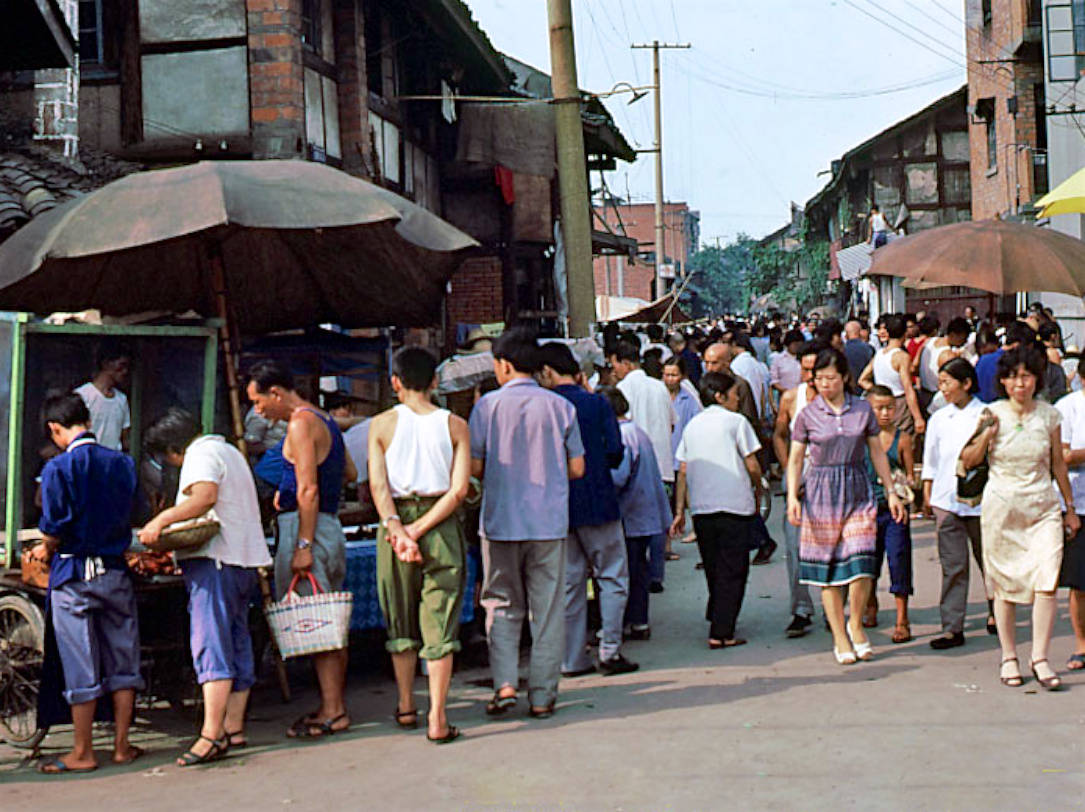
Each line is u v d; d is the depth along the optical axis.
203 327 7.30
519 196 22.12
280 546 6.56
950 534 7.82
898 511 7.67
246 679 6.23
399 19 18.72
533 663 6.61
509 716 6.67
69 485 5.95
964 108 43.56
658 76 45.00
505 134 20.03
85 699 5.99
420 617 6.39
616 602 7.58
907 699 6.57
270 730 6.61
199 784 5.64
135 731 6.84
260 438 9.60
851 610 7.59
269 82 14.13
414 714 6.52
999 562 6.79
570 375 7.68
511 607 6.73
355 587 7.57
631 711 6.59
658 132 45.00
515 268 22.22
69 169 12.44
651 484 8.53
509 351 6.78
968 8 36.00
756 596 9.83
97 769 6.05
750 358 14.20
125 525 6.15
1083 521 6.99
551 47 14.17
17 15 8.77
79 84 14.31
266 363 6.50
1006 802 4.88
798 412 7.68
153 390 7.30
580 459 6.78
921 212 43.94
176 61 14.27
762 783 5.22
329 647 6.35
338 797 5.30
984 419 6.79
